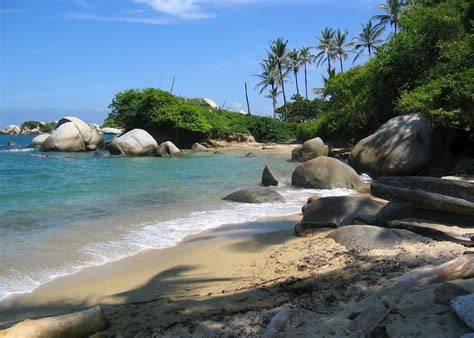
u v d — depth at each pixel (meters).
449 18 21.36
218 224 11.34
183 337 4.72
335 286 5.85
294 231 10.16
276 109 74.19
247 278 6.97
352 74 33.97
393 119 19.53
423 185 8.73
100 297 6.52
